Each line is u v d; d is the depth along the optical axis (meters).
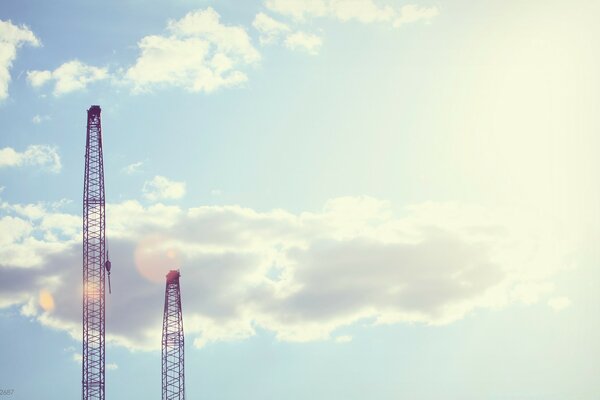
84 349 199.88
